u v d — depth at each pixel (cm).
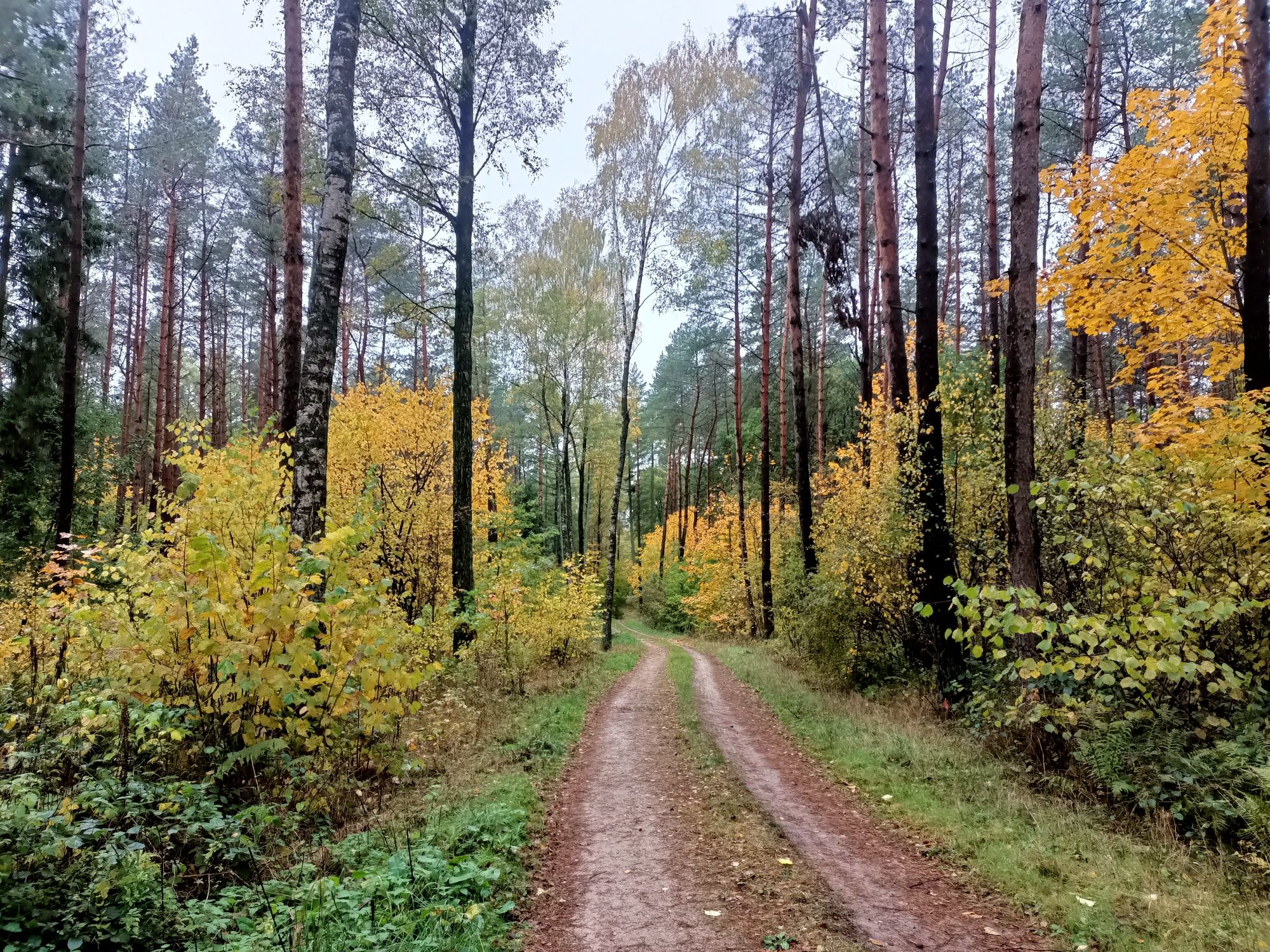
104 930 294
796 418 1521
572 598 1509
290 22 834
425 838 446
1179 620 450
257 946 297
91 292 2845
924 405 938
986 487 1020
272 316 2102
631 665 1616
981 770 610
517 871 430
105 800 390
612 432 3697
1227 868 404
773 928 369
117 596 531
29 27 1323
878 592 1042
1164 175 720
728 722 930
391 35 1028
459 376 1180
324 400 746
